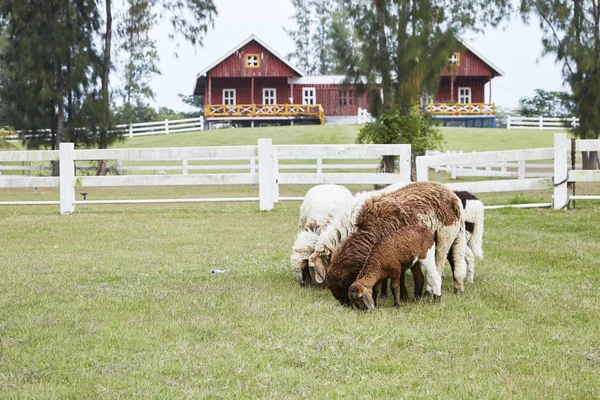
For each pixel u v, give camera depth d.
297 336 5.59
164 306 6.64
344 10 23.05
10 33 31.02
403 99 22.06
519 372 4.74
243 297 6.98
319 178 16.06
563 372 4.71
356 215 6.62
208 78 50.72
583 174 13.66
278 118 50.16
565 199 13.70
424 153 23.50
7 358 5.04
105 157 15.65
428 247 6.52
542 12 25.84
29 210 16.55
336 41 23.38
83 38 29.83
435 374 4.73
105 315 6.29
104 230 12.47
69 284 7.71
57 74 30.00
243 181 15.46
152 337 5.58
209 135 43.59
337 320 6.05
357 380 4.64
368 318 6.11
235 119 49.84
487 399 4.25
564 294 7.06
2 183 15.77
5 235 11.89
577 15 25.84
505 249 9.83
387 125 21.58
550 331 5.71
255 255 9.62
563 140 13.61
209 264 9.00
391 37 22.42
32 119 30.20
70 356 5.10
